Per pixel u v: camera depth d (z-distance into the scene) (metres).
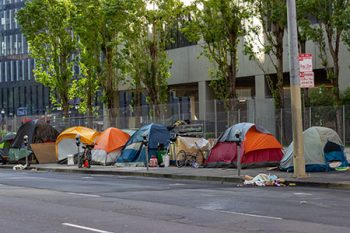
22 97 89.56
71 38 44.44
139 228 9.66
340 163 20.58
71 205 12.99
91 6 37.66
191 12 36.16
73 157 30.44
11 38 91.00
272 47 34.25
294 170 18.36
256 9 31.94
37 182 20.02
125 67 38.47
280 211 11.50
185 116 36.59
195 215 11.11
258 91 41.75
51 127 33.56
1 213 11.76
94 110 47.50
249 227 9.59
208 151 25.38
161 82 37.97
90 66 41.06
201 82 46.31
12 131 43.22
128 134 29.52
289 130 32.31
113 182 19.73
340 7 28.95
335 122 30.06
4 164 33.09
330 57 37.22
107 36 39.16
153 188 17.09
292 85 18.00
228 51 35.19
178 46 48.41
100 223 10.26
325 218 10.50
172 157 26.00
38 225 10.15
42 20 42.97
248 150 22.75
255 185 17.66
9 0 90.75
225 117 33.28
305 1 28.77
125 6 35.56
